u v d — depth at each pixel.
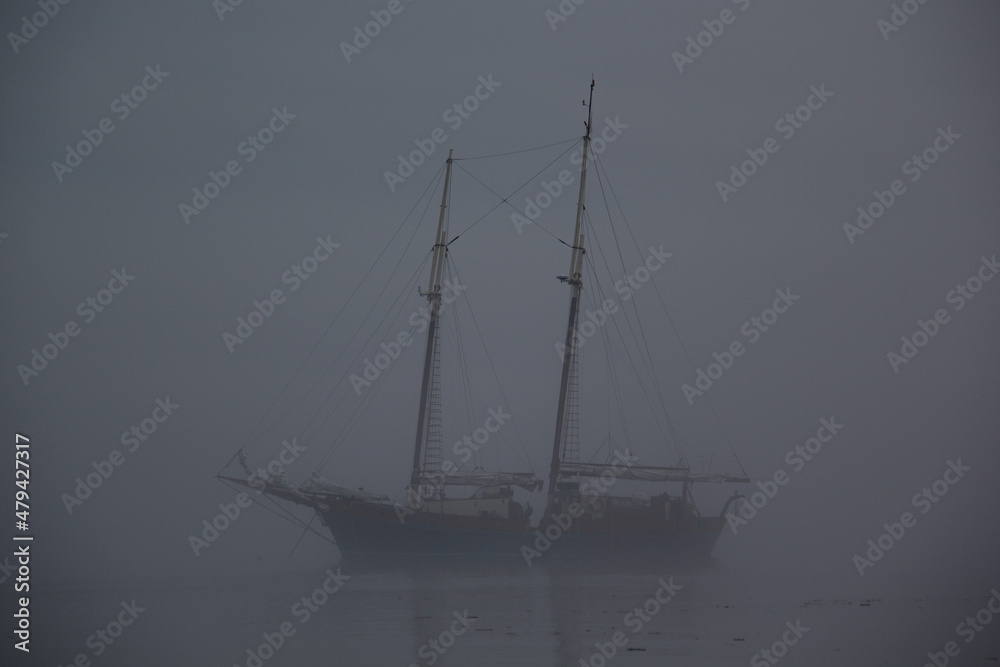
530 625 80.81
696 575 151.25
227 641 73.75
